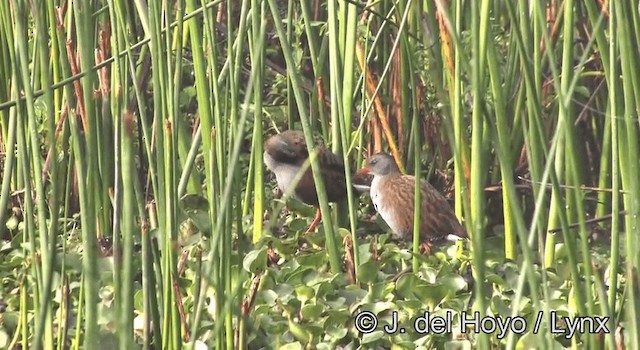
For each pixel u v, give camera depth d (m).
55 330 9.71
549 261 11.08
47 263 6.08
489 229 13.70
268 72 16.84
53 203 6.13
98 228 11.95
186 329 8.69
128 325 6.28
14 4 6.57
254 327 9.84
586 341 6.88
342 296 10.72
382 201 12.46
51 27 11.33
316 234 12.29
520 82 12.65
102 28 11.20
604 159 11.91
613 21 7.08
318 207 13.34
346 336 10.05
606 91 14.41
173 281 7.73
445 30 10.44
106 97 9.00
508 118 13.27
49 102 6.11
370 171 12.68
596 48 13.62
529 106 9.53
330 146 13.48
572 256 6.80
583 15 14.49
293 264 11.42
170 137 7.62
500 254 11.47
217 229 6.15
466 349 9.40
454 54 11.40
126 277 6.22
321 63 13.20
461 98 10.19
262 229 11.91
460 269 11.41
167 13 8.18
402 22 10.40
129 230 6.19
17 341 9.81
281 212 13.59
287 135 13.32
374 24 14.07
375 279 11.02
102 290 10.55
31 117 6.84
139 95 7.96
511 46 12.80
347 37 11.27
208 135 10.53
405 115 13.37
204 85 10.41
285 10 17.11
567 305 10.03
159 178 7.61
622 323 8.94
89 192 6.39
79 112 10.08
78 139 6.13
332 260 11.11
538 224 6.29
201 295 6.39
